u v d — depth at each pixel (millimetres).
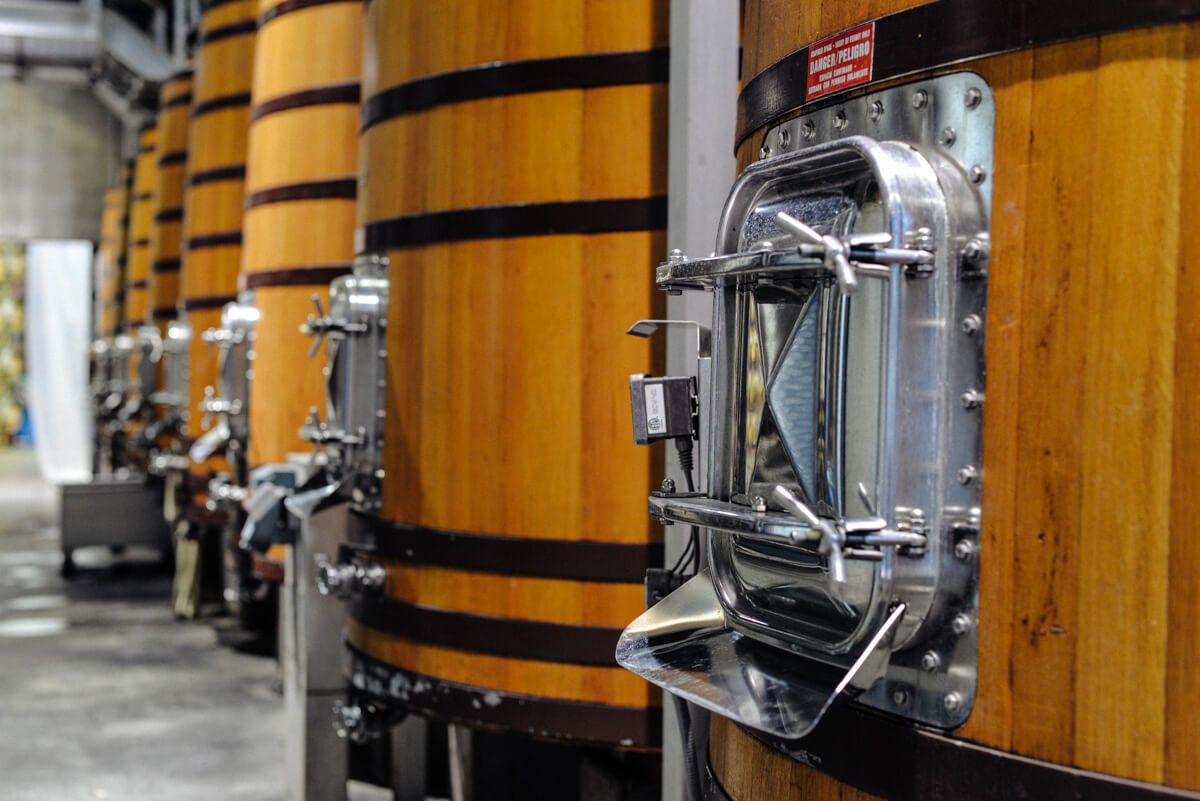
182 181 8789
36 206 15297
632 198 2965
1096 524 1332
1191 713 1271
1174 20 1274
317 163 5102
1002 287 1410
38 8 12859
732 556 1719
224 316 5891
